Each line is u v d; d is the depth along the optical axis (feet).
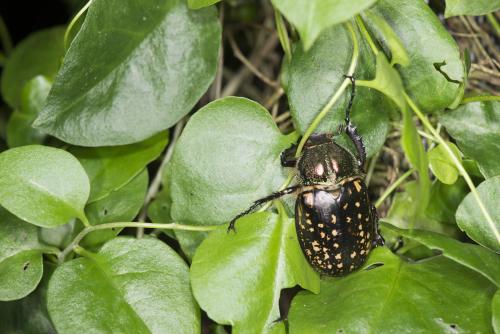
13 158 1.85
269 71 2.33
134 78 1.92
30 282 1.86
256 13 2.33
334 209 1.90
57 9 2.46
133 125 1.92
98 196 1.95
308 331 1.78
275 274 1.83
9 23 2.47
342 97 1.89
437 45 1.87
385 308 1.79
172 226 1.88
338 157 1.93
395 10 1.87
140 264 1.84
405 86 1.90
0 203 1.83
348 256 1.88
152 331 1.81
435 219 1.99
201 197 1.88
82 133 1.90
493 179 1.86
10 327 1.98
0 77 2.42
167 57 1.93
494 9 1.87
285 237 1.84
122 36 1.90
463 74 1.88
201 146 1.87
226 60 2.38
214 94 2.23
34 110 2.16
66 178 1.86
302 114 1.88
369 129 1.91
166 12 1.93
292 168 1.89
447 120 1.95
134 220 2.08
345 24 1.87
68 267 1.84
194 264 1.81
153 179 2.16
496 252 1.84
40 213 1.84
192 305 1.83
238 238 1.83
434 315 1.79
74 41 1.85
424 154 1.79
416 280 1.82
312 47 1.88
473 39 2.10
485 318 1.78
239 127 1.88
